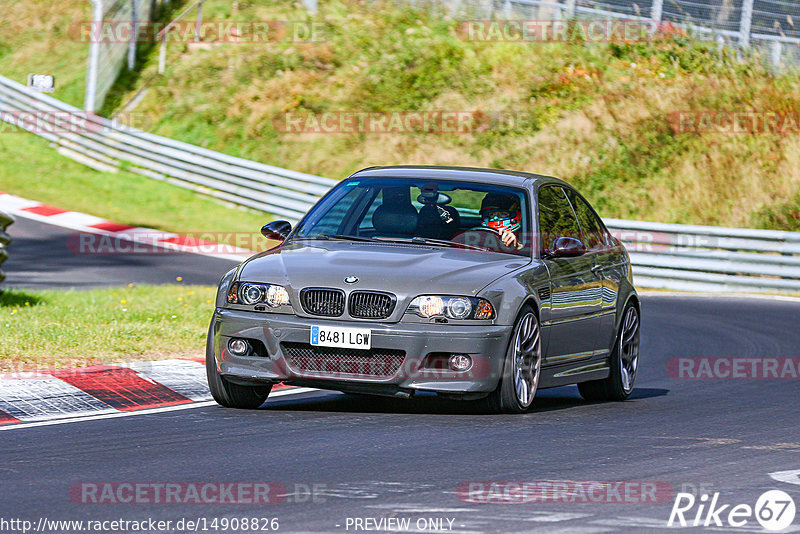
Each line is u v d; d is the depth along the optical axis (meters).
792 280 74.19
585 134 102.44
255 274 29.22
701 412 31.94
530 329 29.66
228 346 28.97
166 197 94.56
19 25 125.44
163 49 113.31
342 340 27.75
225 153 104.31
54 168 99.62
